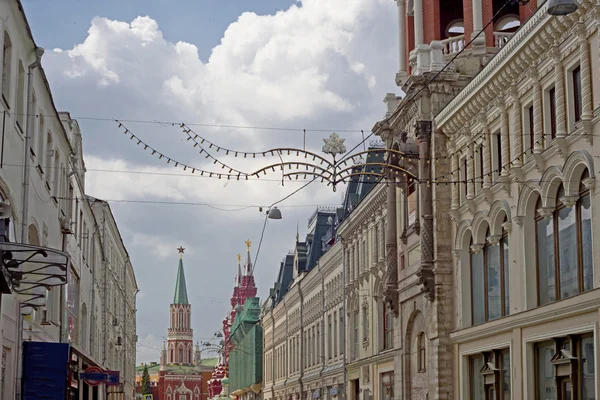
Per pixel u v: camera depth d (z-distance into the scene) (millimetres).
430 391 34531
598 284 22375
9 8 21250
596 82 22578
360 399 48531
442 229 34438
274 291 89625
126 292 75188
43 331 28781
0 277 18078
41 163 27422
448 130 34188
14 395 23703
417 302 36906
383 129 40031
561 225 25281
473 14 36250
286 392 75312
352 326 51188
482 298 31781
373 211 45656
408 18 41500
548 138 25703
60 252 18750
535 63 26266
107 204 52875
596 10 22062
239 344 108812
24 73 24125
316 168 25078
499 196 29688
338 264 55062
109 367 56031
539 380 26547
